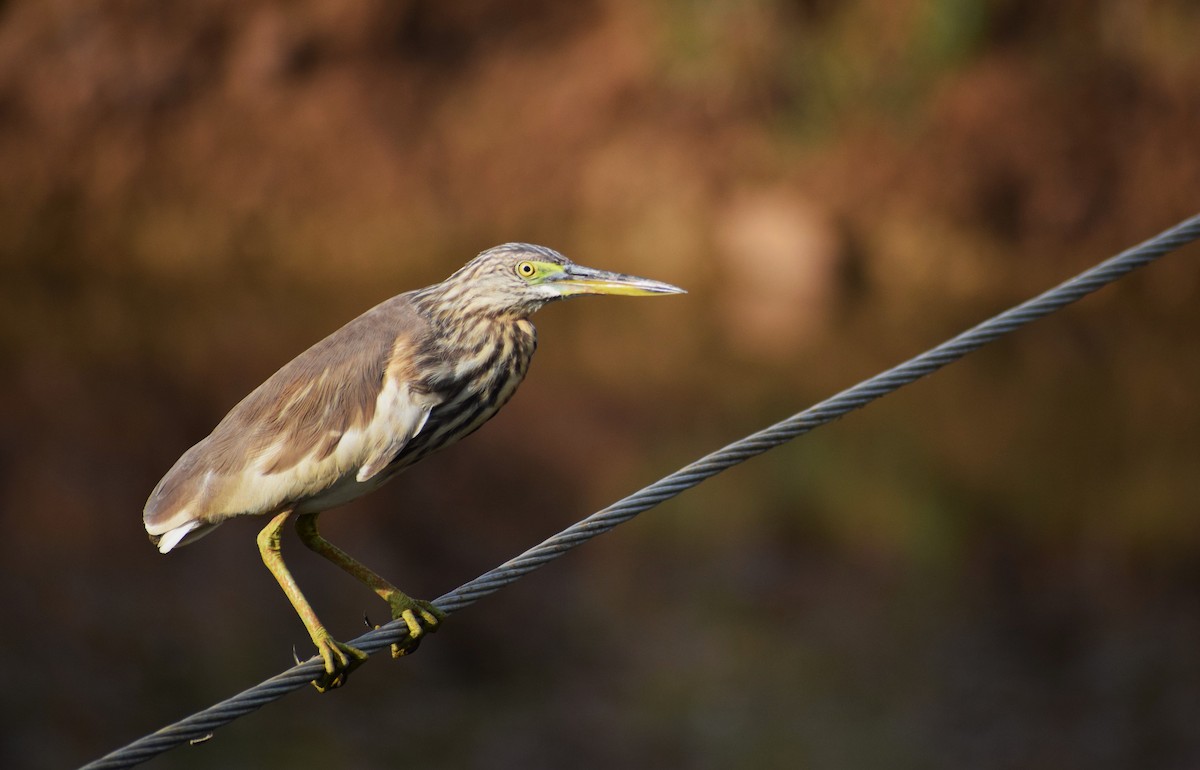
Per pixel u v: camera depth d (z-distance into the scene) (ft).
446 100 107.65
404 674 45.01
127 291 90.12
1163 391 76.07
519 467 63.10
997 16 104.83
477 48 109.19
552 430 67.56
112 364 72.08
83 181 100.01
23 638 44.09
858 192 102.89
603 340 84.07
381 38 106.32
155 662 43.62
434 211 104.53
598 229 105.09
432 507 58.44
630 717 42.57
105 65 100.94
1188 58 101.81
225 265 99.19
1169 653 46.88
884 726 42.09
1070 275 101.40
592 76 108.17
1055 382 78.38
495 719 42.45
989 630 48.93
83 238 99.35
